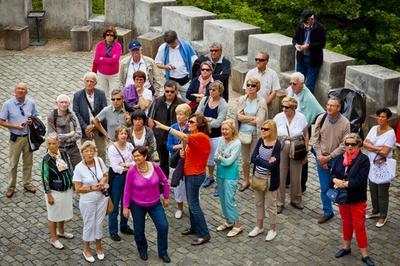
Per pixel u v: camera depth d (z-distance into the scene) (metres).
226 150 11.38
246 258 11.25
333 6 19.42
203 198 12.79
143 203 10.82
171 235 11.80
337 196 10.80
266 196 11.51
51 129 12.22
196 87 13.31
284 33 19.97
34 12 19.62
